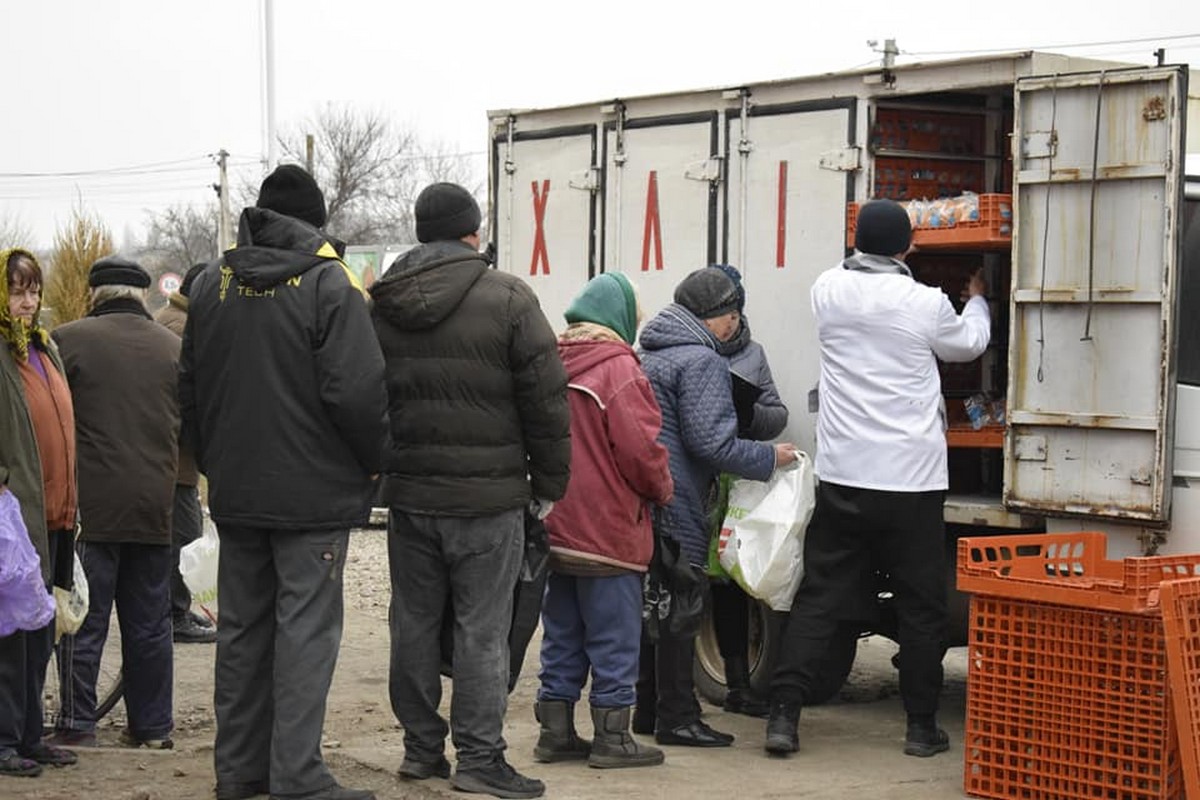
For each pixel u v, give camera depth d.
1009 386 6.52
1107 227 6.24
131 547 6.87
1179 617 5.46
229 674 5.62
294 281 5.39
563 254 8.75
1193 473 6.15
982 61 6.73
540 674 6.61
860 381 6.55
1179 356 6.29
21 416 5.89
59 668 6.90
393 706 6.05
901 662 6.72
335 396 5.33
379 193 60.16
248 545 5.57
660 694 6.88
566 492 6.11
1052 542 6.26
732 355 7.28
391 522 5.91
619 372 6.26
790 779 6.29
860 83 7.23
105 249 30.36
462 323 5.68
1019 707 5.93
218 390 5.49
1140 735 5.59
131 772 6.14
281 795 5.45
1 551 5.68
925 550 6.59
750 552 6.88
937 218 6.89
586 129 8.59
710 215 7.90
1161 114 6.09
